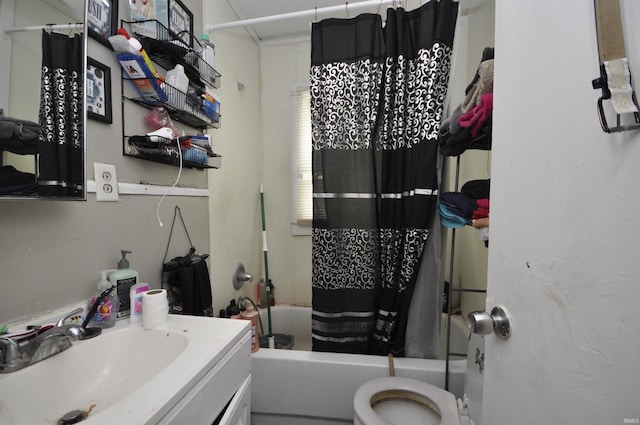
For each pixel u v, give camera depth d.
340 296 1.39
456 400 1.00
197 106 1.20
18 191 0.63
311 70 1.38
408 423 1.00
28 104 0.66
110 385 0.68
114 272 0.85
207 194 1.45
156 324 0.78
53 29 0.71
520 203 0.53
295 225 2.18
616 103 0.33
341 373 1.23
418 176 1.24
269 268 2.21
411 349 1.31
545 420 0.44
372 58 1.33
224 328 0.78
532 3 0.50
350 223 1.38
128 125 0.96
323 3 1.77
